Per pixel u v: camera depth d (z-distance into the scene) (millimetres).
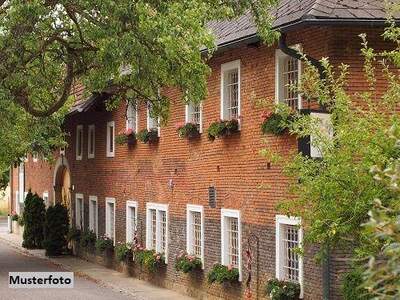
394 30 10016
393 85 9797
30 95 17375
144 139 23578
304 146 10453
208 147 19453
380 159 8352
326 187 9023
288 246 15945
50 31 15969
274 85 16125
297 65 15406
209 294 19562
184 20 13570
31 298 20844
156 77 15102
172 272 22125
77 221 32594
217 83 18797
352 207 8867
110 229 28203
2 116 15406
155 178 23391
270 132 15656
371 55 10156
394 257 4777
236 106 18219
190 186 20656
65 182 35188
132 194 25594
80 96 29594
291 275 15836
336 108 9594
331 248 10719
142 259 23438
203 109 19672
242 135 17562
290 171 9922
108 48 14266
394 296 4887
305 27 13992
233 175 18047
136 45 14156
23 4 14039
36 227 36062
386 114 10047
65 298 20906
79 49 16875
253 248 17094
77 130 32312
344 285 12000
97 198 29625
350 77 14164
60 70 17844
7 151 23766
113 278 25172
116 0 14117
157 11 14148
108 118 28266
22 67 15773
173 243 21984
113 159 27641
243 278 17625
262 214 16672
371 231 5070
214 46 14086
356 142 8961
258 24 14430
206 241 19656
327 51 14289
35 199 36219
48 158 27297
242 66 17531
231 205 18188
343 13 13523
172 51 13484
